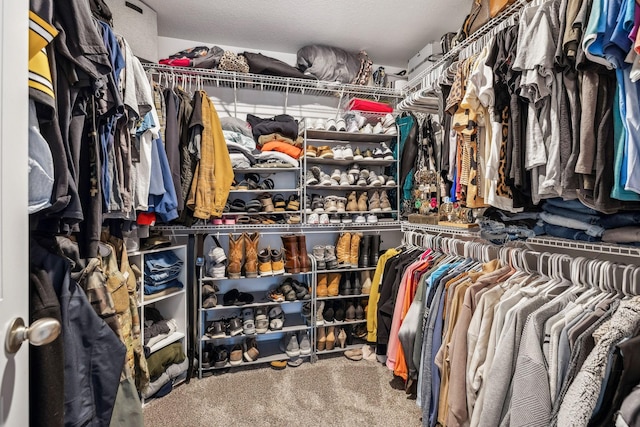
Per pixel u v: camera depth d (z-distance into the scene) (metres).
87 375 0.86
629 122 0.77
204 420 1.51
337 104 2.65
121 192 1.14
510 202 1.15
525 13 1.00
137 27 1.82
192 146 1.75
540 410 0.88
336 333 2.24
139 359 1.44
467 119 1.29
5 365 0.48
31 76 0.63
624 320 0.80
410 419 1.51
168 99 1.70
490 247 1.47
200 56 2.11
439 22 2.13
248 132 2.17
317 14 2.03
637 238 0.92
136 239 1.61
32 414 0.63
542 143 0.98
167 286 1.83
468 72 1.29
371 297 2.12
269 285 2.40
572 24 0.84
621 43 0.75
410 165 2.39
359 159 2.33
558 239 1.16
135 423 0.99
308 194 2.49
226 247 2.33
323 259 2.20
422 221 2.06
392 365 1.70
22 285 0.54
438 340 1.38
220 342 2.22
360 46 2.44
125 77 1.12
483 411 1.02
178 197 1.66
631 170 0.77
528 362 0.93
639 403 0.69
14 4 0.52
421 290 1.58
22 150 0.54
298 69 2.39
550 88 0.96
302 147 2.29
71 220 0.84
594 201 0.86
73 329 0.83
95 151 0.96
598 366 0.77
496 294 1.17
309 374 1.94
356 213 2.37
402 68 2.81
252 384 1.83
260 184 2.19
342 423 1.48
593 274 1.01
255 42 2.37
